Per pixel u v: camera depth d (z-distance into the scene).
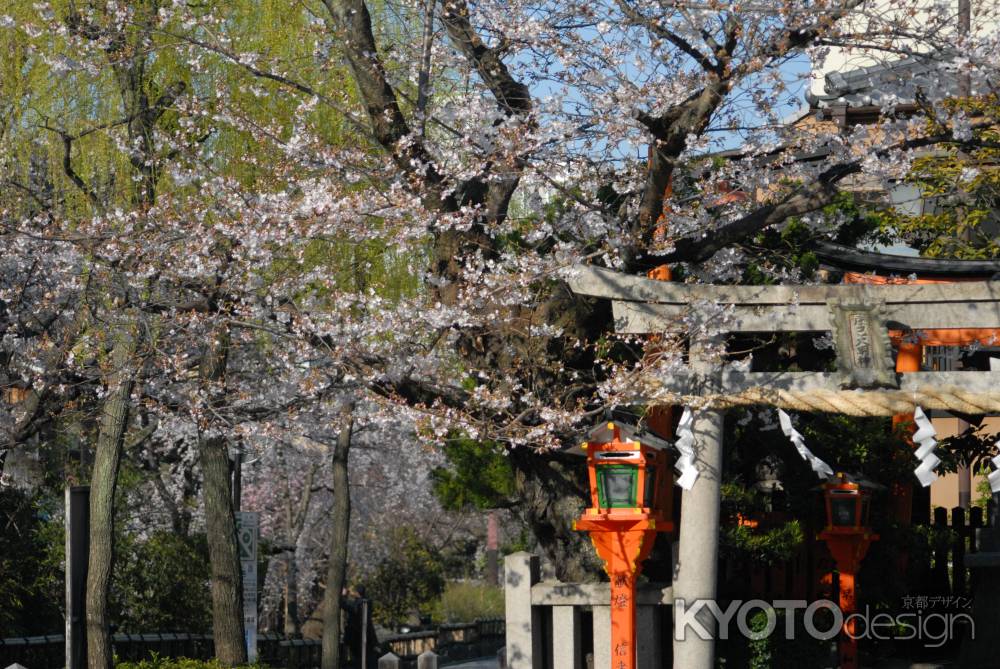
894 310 8.95
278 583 33.38
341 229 11.09
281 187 12.75
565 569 10.95
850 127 11.39
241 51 12.93
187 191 13.16
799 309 9.12
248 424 13.41
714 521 9.18
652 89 10.35
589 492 10.95
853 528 12.33
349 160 11.32
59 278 13.24
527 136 10.48
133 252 11.90
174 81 13.40
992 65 10.21
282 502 33.81
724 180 11.62
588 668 10.33
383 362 10.99
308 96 12.41
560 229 11.25
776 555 11.33
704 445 9.20
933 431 8.54
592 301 10.65
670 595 9.61
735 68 9.95
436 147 11.02
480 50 10.97
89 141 13.24
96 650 13.14
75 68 12.58
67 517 9.46
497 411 10.49
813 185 10.46
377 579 37.31
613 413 9.36
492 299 10.38
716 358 9.20
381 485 34.44
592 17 10.70
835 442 13.52
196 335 12.94
